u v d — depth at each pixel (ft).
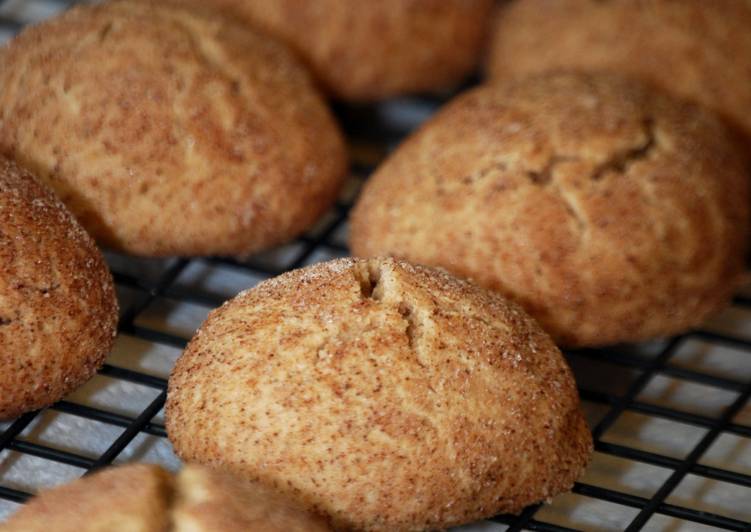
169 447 1.15
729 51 1.37
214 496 1.02
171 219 1.24
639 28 1.38
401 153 1.28
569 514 1.14
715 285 1.24
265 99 1.28
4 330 1.10
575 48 1.39
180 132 1.24
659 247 1.21
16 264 1.12
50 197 1.17
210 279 1.30
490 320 1.11
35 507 1.01
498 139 1.24
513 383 1.09
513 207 1.21
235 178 1.25
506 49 1.43
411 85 1.45
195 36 1.29
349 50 1.41
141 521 1.00
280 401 1.07
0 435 1.13
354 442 1.06
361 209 1.27
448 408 1.07
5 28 1.50
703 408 1.24
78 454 1.14
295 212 1.27
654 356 1.27
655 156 1.24
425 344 1.08
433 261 1.21
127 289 1.28
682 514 1.11
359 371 1.07
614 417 1.18
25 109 1.24
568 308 1.20
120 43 1.26
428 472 1.06
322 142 1.30
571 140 1.23
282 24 1.40
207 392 1.09
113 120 1.23
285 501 1.04
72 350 1.13
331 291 1.10
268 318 1.10
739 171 1.28
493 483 1.08
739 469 1.19
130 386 1.19
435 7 1.43
